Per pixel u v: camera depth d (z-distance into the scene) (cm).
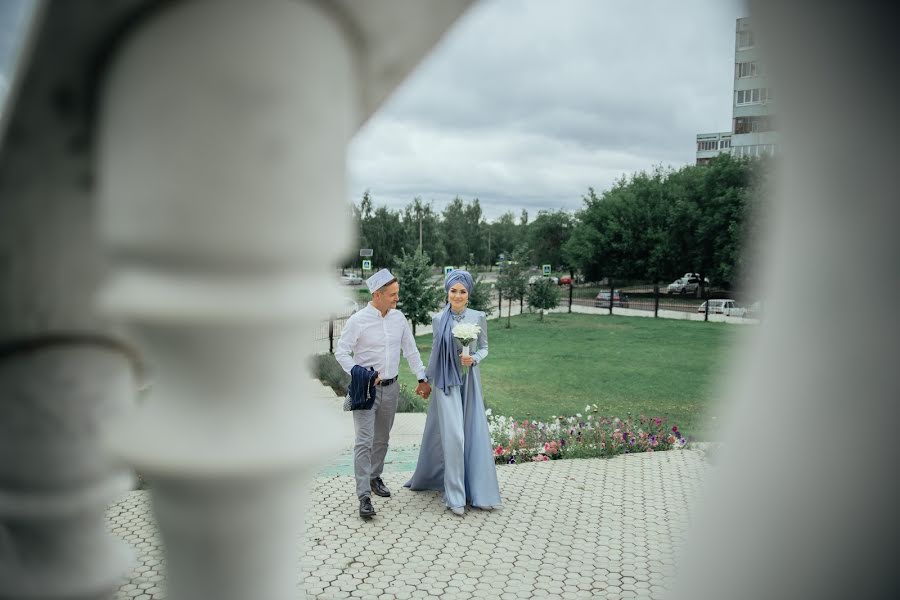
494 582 432
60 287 107
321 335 1667
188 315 89
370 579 434
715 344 2147
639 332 2498
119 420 101
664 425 1006
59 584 116
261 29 88
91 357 112
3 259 102
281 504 101
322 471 670
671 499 603
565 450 769
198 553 101
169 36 86
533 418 1069
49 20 85
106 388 115
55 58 90
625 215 5231
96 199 103
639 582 433
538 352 1955
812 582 144
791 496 145
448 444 559
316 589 418
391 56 109
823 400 144
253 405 99
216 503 98
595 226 5488
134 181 89
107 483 118
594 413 1113
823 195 141
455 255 9700
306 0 91
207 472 92
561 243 7944
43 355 109
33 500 113
